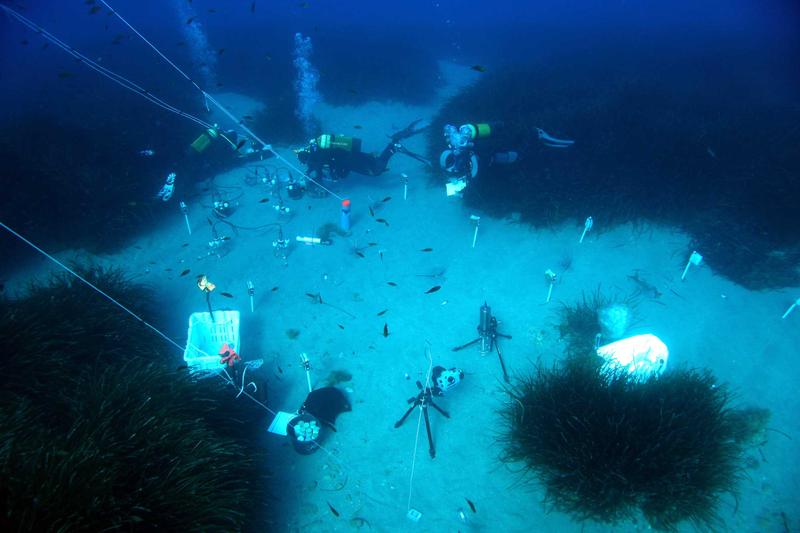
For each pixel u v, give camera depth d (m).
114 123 10.68
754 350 5.48
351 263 7.42
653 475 3.74
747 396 4.97
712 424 4.04
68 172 8.12
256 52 17.72
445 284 6.87
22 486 2.97
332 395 5.07
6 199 7.36
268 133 11.62
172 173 8.98
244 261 7.48
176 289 6.92
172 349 5.82
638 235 7.32
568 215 7.65
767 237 6.79
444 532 4.05
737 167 7.55
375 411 5.12
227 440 4.14
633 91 10.54
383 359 5.74
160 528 3.19
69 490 3.02
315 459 4.64
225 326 5.83
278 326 6.28
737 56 17.14
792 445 4.47
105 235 7.56
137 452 3.56
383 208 8.80
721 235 6.90
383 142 11.70
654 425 3.96
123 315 5.63
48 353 4.62
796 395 4.94
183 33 22.34
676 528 3.84
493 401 5.13
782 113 10.27
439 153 10.07
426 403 4.70
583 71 14.13
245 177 9.79
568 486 3.88
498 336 5.89
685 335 5.74
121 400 4.08
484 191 8.32
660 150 7.81
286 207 8.66
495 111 11.12
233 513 3.58
